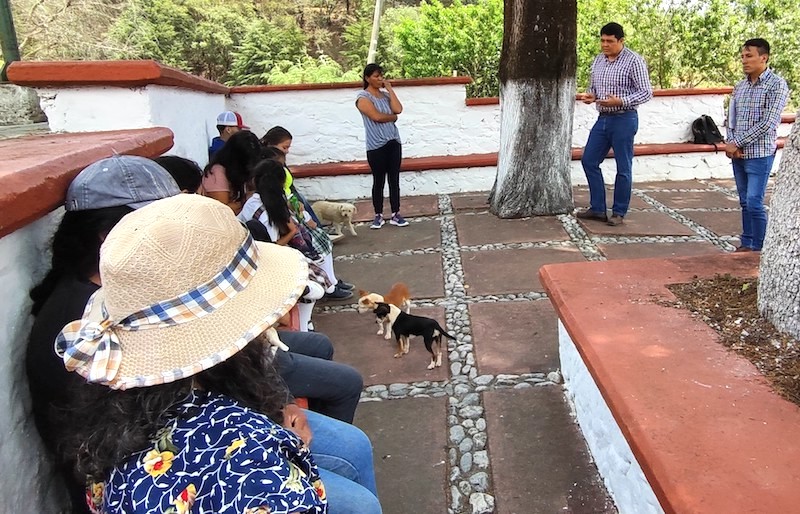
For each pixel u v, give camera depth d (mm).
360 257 5609
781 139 8539
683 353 2322
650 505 2018
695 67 10406
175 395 1215
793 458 1707
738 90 4957
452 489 2562
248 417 1242
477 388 3287
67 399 1434
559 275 3221
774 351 2287
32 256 1603
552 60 6102
